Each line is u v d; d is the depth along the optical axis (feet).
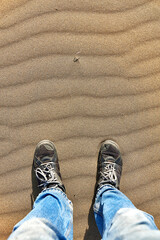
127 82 5.16
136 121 5.16
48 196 4.46
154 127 5.18
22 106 5.06
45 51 5.08
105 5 5.16
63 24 5.09
